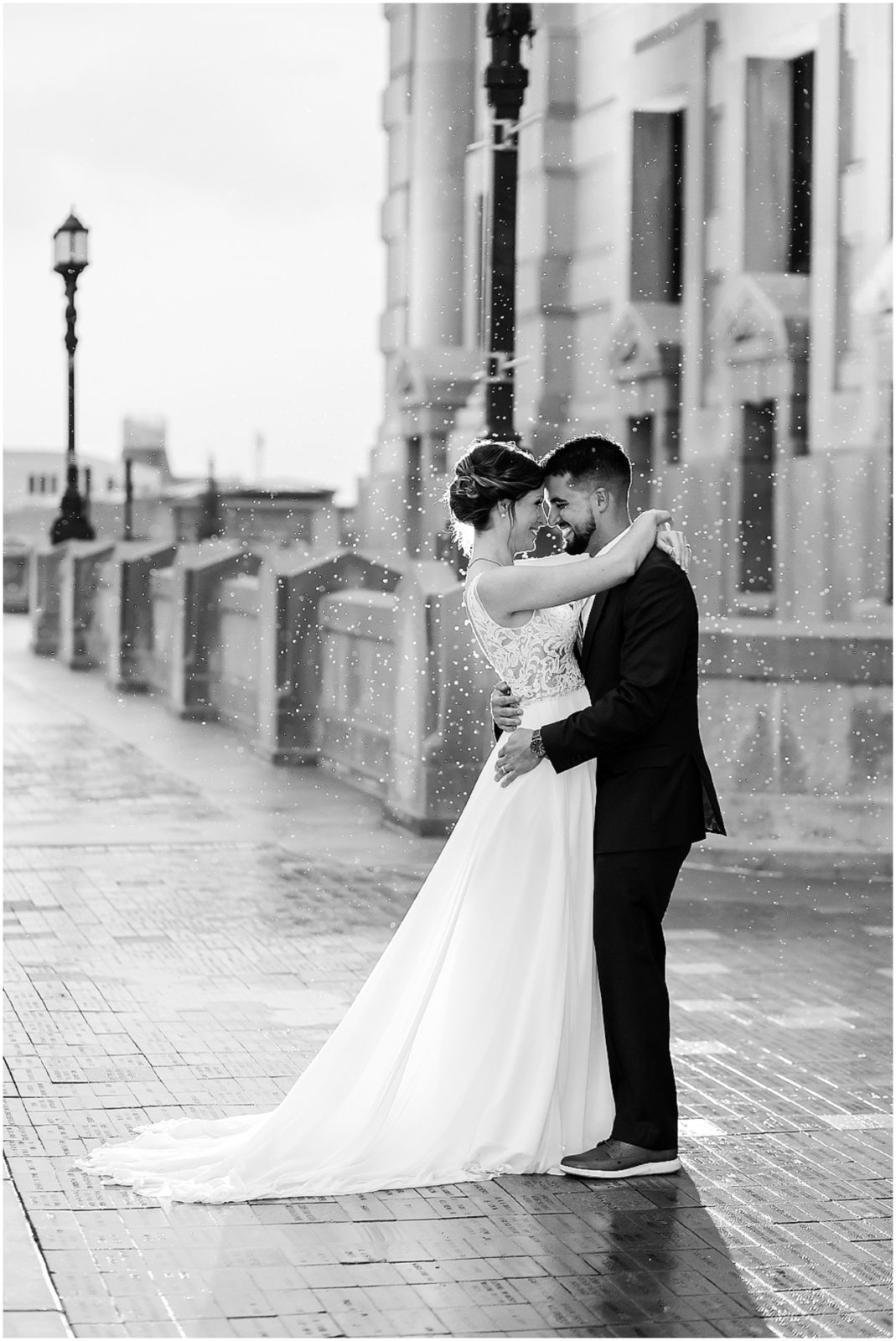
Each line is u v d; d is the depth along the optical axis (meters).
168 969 6.15
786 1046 5.45
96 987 5.85
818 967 6.60
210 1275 3.44
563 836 4.21
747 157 11.62
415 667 9.30
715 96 11.93
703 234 12.01
